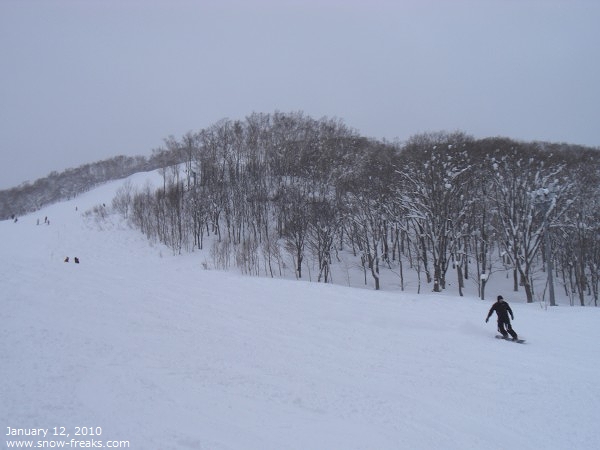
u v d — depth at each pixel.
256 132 77.12
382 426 9.84
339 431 9.48
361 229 48.84
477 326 20.12
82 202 92.25
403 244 56.59
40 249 54.88
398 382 12.75
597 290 48.84
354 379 12.91
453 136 62.94
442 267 44.06
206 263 48.88
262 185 65.56
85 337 15.55
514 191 42.62
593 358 15.38
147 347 14.94
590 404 11.22
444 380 13.01
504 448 8.99
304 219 49.06
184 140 87.19
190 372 12.66
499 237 48.41
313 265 50.69
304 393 11.58
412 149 54.88
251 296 25.25
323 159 63.25
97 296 22.69
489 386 12.53
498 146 59.03
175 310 20.95
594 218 46.03
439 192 42.47
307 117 82.81
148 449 7.94
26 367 12.02
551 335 18.77
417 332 19.23
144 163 141.75
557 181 42.25
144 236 61.34
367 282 48.72
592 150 69.38
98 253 54.66
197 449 8.17
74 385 10.97
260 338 17.11
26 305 19.59
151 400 10.41
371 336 18.23
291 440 8.93
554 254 49.22
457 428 9.84
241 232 60.91
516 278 47.91
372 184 49.81
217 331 17.78
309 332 18.42
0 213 133.38
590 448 9.04
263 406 10.58
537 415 10.57
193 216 60.56
